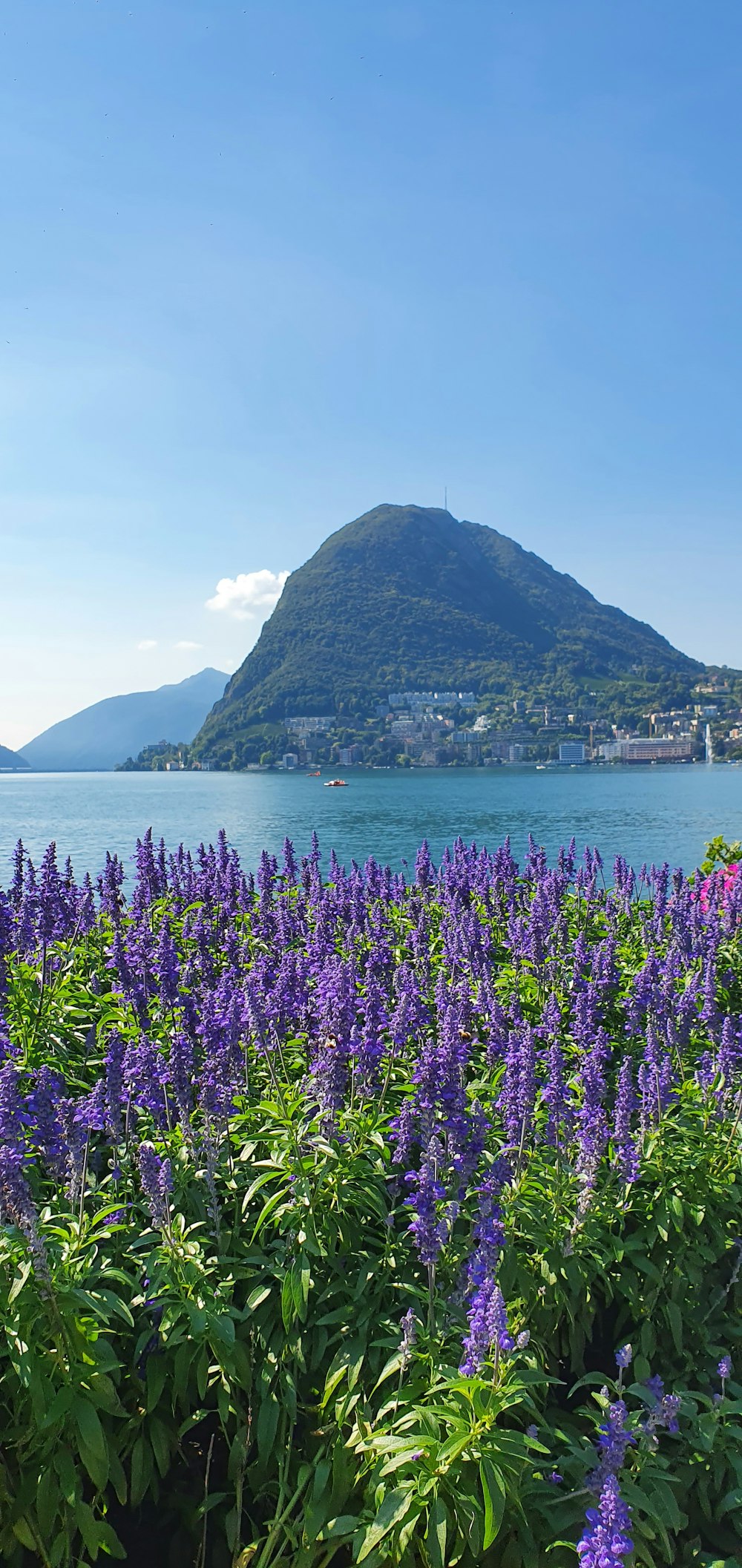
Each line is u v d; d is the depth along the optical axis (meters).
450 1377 4.93
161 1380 5.34
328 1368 5.65
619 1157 6.52
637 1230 6.82
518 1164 6.37
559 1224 6.30
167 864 16.14
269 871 13.71
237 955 10.47
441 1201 5.83
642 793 97.69
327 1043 6.25
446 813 68.50
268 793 128.12
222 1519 5.42
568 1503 5.05
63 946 10.71
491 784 138.12
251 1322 5.80
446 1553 4.77
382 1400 5.42
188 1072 6.71
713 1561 5.14
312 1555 4.84
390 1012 8.73
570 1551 4.90
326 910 11.72
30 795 138.50
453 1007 6.93
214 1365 5.50
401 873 15.64
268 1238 6.21
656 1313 6.61
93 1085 7.73
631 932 13.58
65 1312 4.79
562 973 10.38
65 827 61.78
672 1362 6.56
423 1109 5.96
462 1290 5.57
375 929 10.99
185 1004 7.77
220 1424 5.89
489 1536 4.22
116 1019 8.39
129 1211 6.07
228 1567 5.21
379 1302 5.85
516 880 14.55
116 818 73.56
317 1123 6.20
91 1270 5.23
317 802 93.56
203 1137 6.34
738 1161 7.08
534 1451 5.52
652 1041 7.71
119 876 12.62
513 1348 4.82
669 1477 4.92
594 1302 6.52
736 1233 7.25
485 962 10.00
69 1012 8.80
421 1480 4.59
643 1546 4.77
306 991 8.08
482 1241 5.24
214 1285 5.68
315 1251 5.62
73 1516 5.03
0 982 7.79
